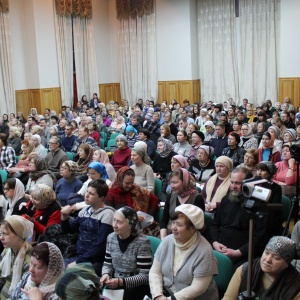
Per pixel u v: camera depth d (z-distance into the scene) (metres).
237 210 3.15
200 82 14.02
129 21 14.82
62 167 4.46
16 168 5.86
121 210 2.70
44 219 3.47
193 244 2.45
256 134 6.88
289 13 11.58
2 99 12.09
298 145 3.61
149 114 9.99
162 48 14.25
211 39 13.47
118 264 2.72
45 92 13.11
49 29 13.09
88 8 14.19
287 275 2.11
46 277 2.15
